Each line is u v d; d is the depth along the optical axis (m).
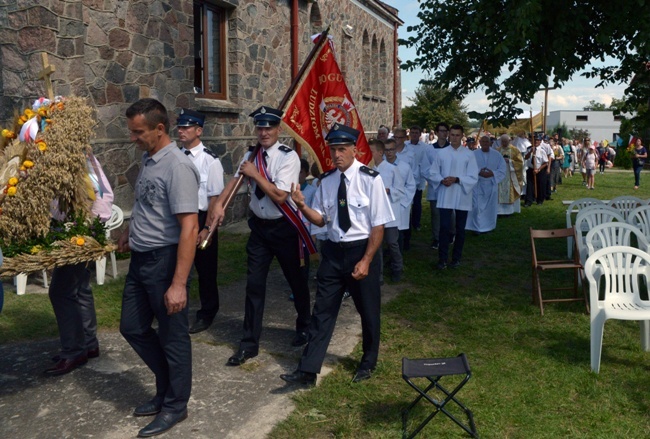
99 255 4.19
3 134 4.35
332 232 4.66
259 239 5.15
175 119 10.57
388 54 24.72
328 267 4.68
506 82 8.36
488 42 8.34
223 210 4.87
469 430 3.95
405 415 4.06
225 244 10.05
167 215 3.90
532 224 12.94
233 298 7.14
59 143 4.08
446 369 3.85
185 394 4.07
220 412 4.25
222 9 12.42
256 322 5.12
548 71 8.20
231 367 5.02
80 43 8.34
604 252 5.27
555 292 7.47
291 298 7.07
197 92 11.83
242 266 8.59
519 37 7.20
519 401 4.45
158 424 3.97
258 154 5.09
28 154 4.14
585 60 8.89
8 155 4.22
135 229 3.96
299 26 15.20
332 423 4.12
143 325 4.07
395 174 7.70
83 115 4.25
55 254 4.04
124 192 9.39
